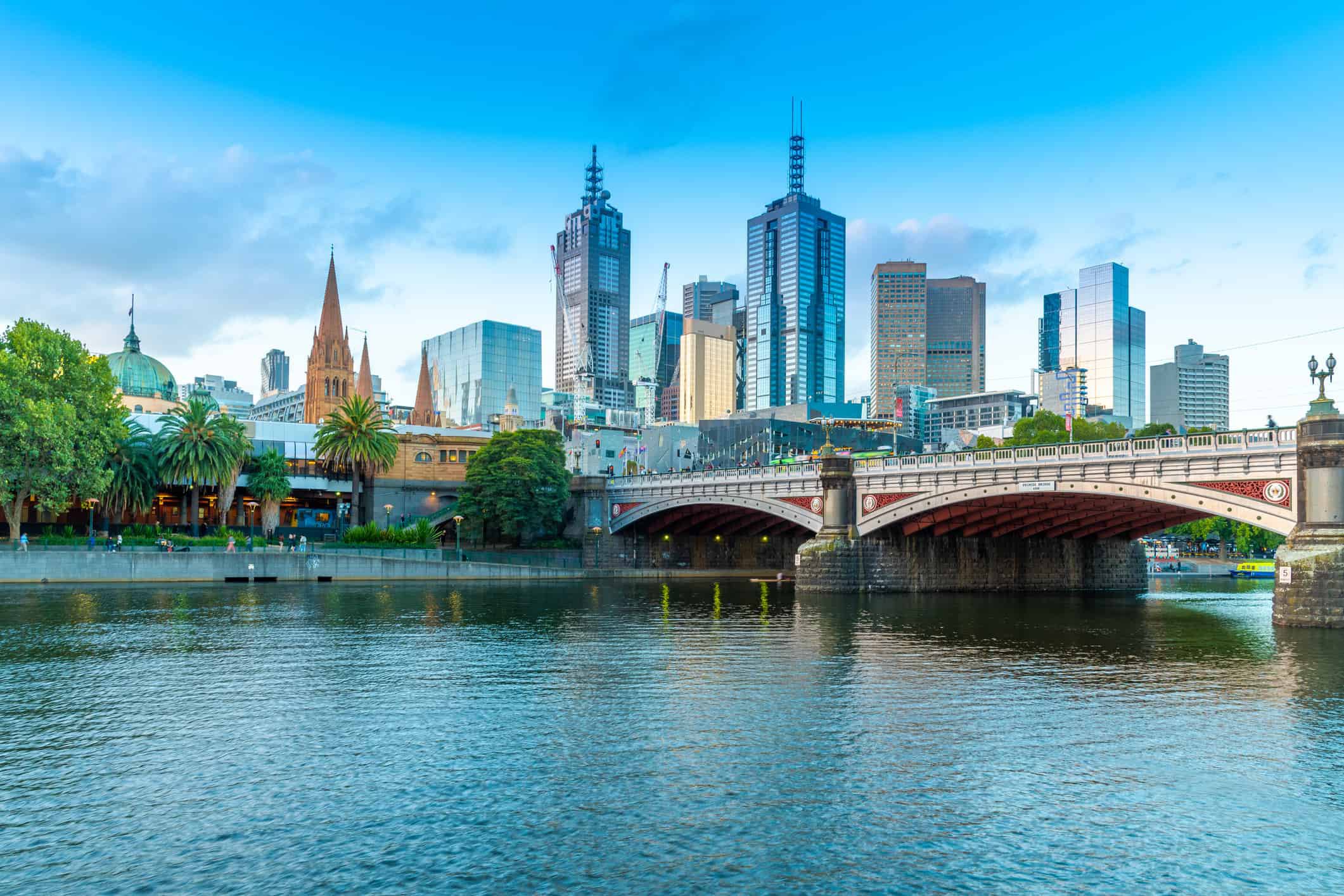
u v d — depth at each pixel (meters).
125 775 25.86
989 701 36.22
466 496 123.81
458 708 34.50
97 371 97.31
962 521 94.25
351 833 21.62
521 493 120.25
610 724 31.94
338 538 125.94
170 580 92.38
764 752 28.53
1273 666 45.34
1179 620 68.12
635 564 129.12
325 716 33.03
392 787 24.92
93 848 20.72
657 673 42.31
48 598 74.94
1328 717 33.75
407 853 20.52
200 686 38.47
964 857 20.61
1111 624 65.38
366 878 19.27
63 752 28.19
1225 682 40.78
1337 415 60.06
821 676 41.75
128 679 40.00
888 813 23.20
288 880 19.14
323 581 100.00
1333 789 25.39
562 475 125.06
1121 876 19.77
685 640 53.94
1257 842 21.64
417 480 140.62
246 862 19.98
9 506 93.00
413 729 31.14
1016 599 90.00
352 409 124.50
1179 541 193.12
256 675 41.19
